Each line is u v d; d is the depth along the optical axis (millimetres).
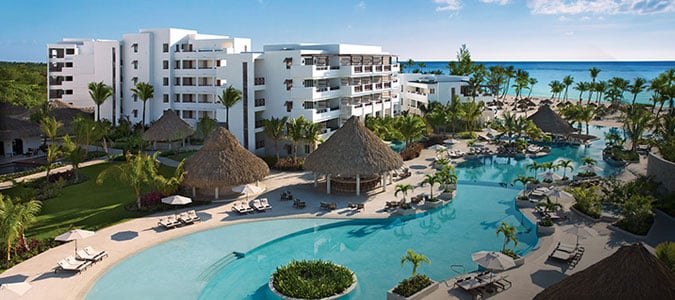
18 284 22719
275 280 26500
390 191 45781
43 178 48656
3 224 28109
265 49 73750
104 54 80250
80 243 31781
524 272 27109
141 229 34656
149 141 64188
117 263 28891
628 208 34031
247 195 43688
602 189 41531
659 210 38125
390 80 83188
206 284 26688
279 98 62938
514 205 42250
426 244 33250
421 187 47250
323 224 36719
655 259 20000
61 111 78000
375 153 44156
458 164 59656
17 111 68938
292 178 50688
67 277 26781
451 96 90188
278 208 40250
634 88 105938
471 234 35188
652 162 43688
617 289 18875
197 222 36438
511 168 57656
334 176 47594
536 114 76500
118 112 80938
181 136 62750
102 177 39781
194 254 30688
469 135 78375
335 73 66375
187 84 77438
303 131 55156
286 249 32469
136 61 78938
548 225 34125
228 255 30641
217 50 76625
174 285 26438
